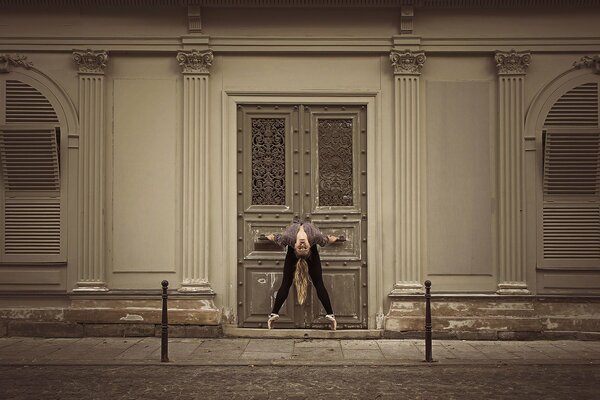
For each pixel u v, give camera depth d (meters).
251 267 9.27
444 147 9.27
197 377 6.86
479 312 9.03
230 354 7.96
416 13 9.26
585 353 8.06
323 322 9.22
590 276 9.16
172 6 9.23
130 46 9.23
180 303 9.05
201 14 9.25
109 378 6.80
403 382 6.64
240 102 9.32
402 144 9.20
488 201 9.23
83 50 9.20
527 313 9.02
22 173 9.18
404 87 9.22
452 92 9.30
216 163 9.27
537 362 7.51
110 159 9.27
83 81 9.23
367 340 8.91
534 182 9.22
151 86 9.31
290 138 9.33
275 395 6.13
